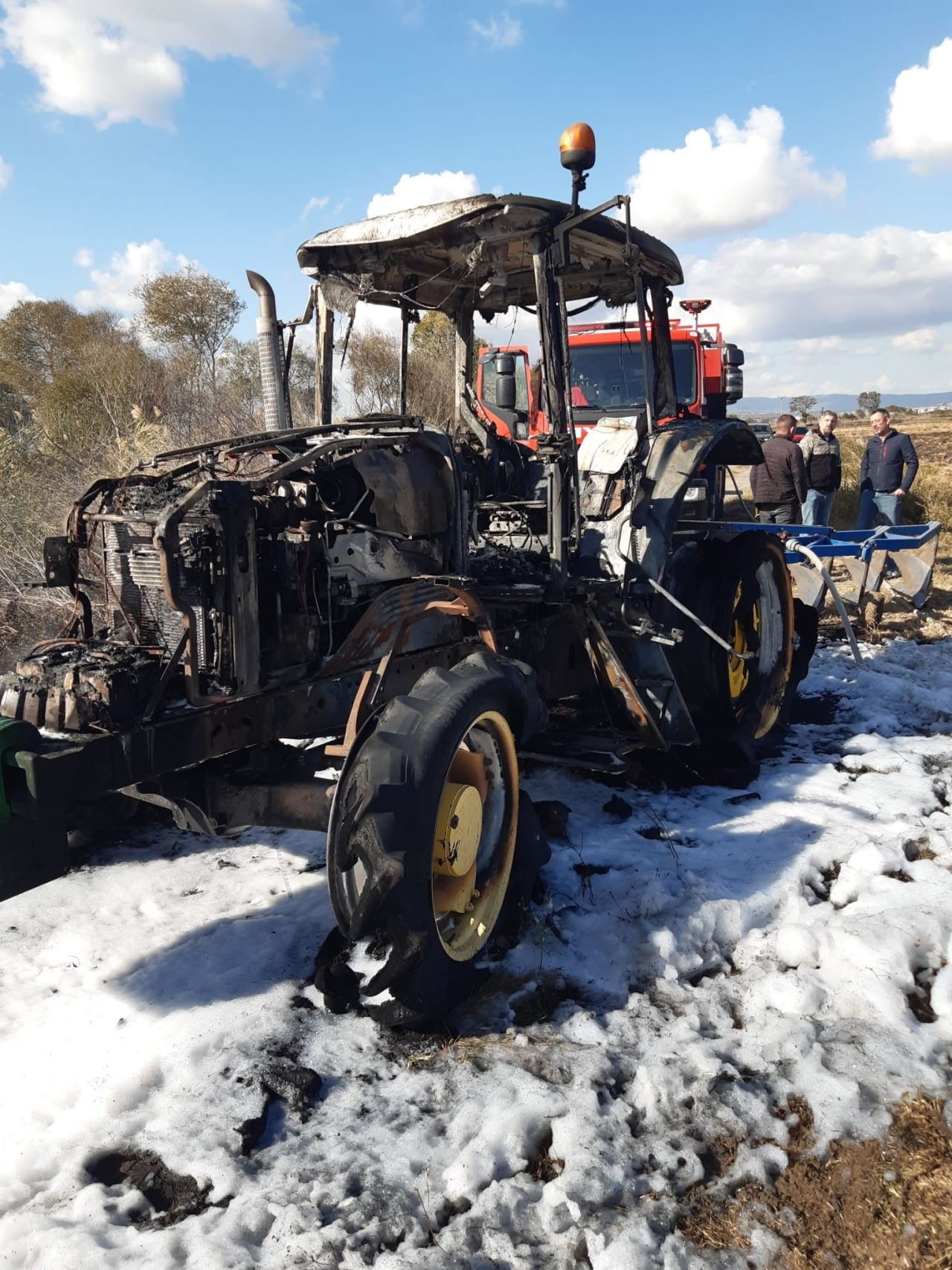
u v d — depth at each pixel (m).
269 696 2.72
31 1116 2.29
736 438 4.84
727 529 5.38
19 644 5.73
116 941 3.06
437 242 3.67
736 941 3.07
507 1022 2.66
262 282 3.72
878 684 5.97
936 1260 1.87
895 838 3.70
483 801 2.86
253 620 2.62
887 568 8.15
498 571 3.91
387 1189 2.04
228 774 2.90
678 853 3.61
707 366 9.13
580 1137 2.16
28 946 3.06
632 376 7.09
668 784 4.44
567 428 3.63
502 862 2.97
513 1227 1.96
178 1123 2.24
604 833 3.85
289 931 3.10
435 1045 2.54
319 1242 1.89
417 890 2.49
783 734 5.16
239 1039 2.54
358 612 3.05
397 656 3.13
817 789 4.30
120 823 3.65
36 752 2.22
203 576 2.56
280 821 2.83
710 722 4.60
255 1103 2.30
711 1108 2.27
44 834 2.23
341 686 2.97
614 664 3.96
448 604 3.15
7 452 8.17
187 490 2.73
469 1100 2.31
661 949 2.93
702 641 4.50
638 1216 1.97
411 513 3.21
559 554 3.60
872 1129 2.20
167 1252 1.87
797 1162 2.13
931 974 2.85
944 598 9.14
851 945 2.89
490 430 4.64
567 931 3.09
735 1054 2.49
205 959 2.94
